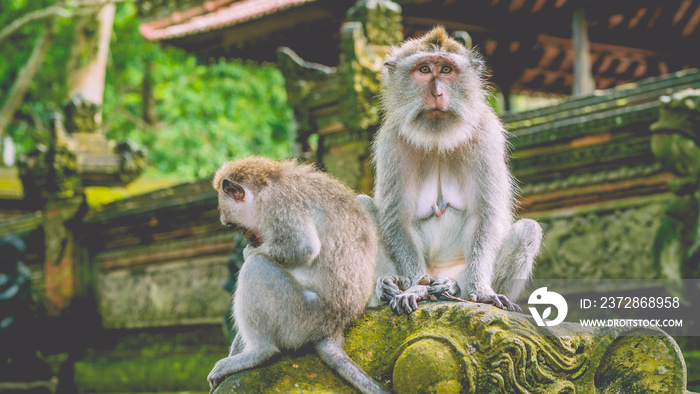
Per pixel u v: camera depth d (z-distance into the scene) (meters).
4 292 12.03
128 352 14.11
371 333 4.70
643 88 9.42
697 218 8.52
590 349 4.58
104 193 14.76
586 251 9.71
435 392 4.28
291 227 4.67
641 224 9.34
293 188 4.80
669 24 16.34
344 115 9.91
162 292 13.60
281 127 23.69
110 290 14.44
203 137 22.03
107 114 24.67
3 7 22.91
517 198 10.10
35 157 14.70
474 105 5.55
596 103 9.61
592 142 9.50
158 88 23.56
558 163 9.79
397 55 5.77
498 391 4.31
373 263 4.93
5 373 11.95
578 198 9.76
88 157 14.70
